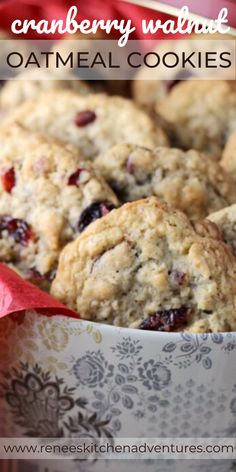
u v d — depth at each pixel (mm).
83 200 382
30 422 354
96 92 507
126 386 335
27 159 392
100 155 419
